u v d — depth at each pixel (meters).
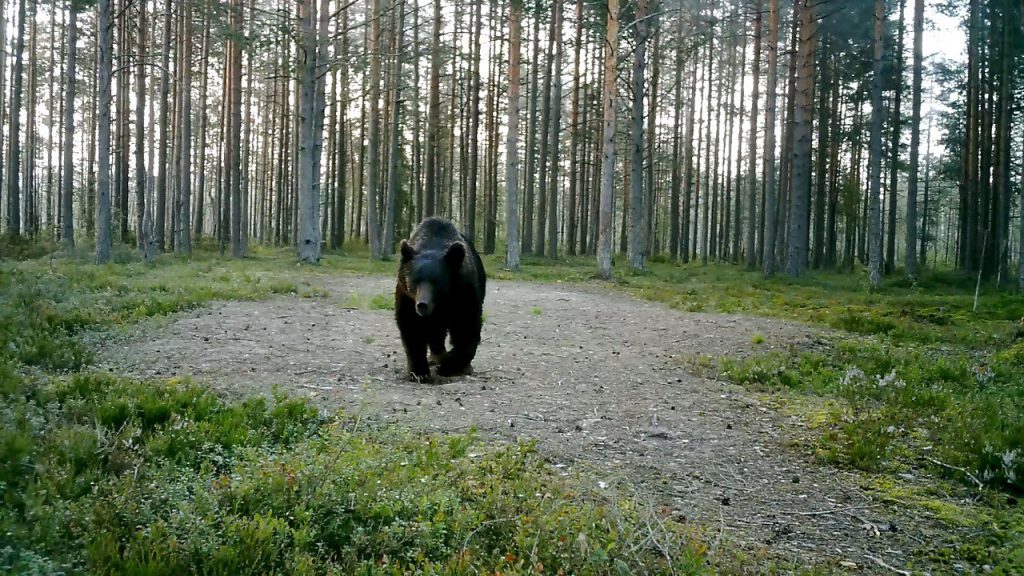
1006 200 31.64
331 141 40.22
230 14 26.50
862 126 39.31
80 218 48.38
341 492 4.58
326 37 25.50
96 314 10.98
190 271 19.80
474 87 36.31
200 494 4.33
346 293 17.12
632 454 6.49
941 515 5.45
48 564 3.44
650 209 39.78
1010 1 30.25
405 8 34.81
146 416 6.08
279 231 45.31
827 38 34.53
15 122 33.19
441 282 8.17
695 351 11.80
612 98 23.64
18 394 6.40
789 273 28.05
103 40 21.36
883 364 10.88
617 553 4.17
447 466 5.44
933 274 31.95
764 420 7.84
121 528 3.99
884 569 4.58
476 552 4.13
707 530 4.91
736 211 45.19
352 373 8.89
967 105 34.78
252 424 6.17
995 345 13.23
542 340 12.37
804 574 4.27
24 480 4.46
